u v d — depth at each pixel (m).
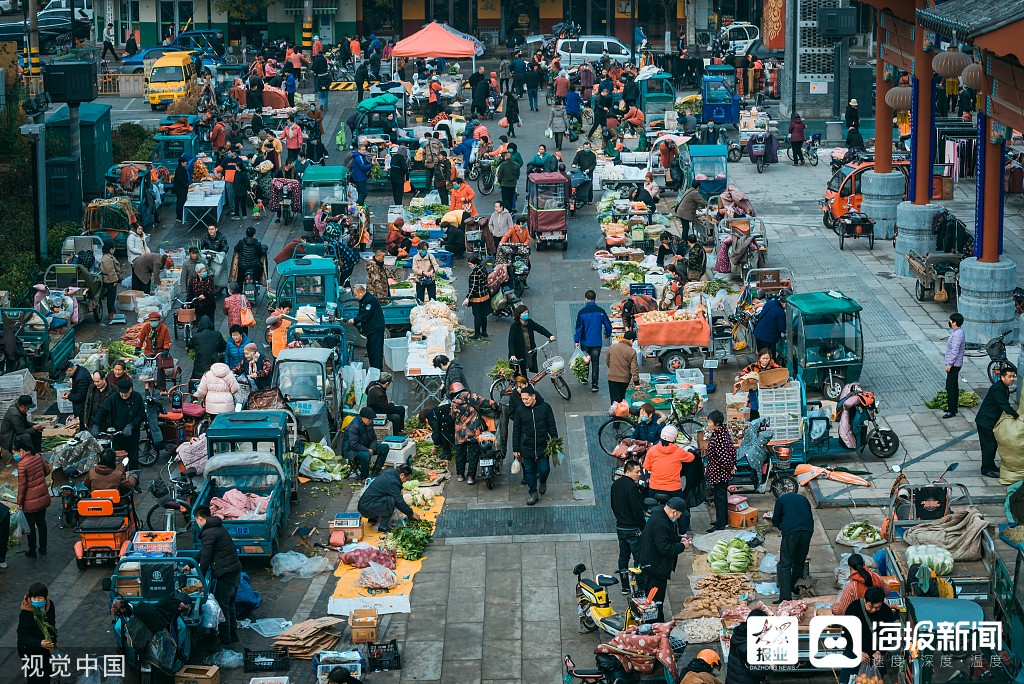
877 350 31.55
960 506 23.22
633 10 86.88
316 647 19.80
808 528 20.02
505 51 84.75
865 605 17.84
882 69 41.06
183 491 23.19
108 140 48.88
